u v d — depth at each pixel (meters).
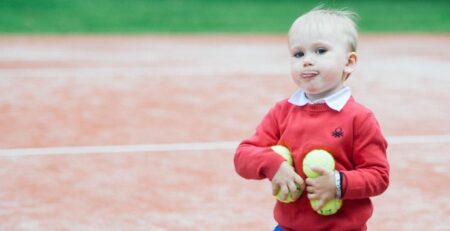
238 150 6.59
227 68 25.97
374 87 21.19
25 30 42.69
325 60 6.38
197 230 8.72
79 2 51.56
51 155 12.45
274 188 6.30
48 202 9.79
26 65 26.44
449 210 9.56
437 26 48.28
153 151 12.79
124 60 28.66
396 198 10.07
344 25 6.55
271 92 20.00
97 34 42.28
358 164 6.32
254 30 45.19
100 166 11.71
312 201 6.26
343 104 6.35
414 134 14.37
